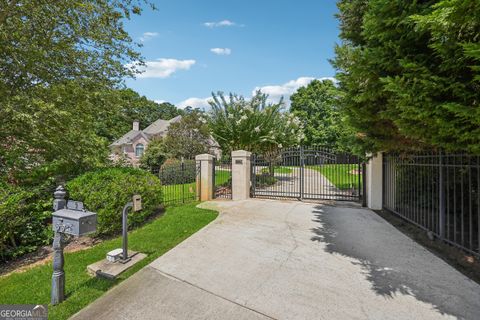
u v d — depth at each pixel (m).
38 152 6.64
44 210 4.87
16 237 4.43
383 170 6.83
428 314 2.38
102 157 8.17
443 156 4.16
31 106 6.12
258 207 7.25
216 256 3.81
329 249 4.05
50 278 3.35
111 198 4.98
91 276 3.31
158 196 6.36
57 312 2.55
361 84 3.64
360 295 2.72
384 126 4.34
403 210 5.77
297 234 4.81
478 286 2.86
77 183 5.06
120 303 2.67
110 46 8.48
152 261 3.67
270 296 2.73
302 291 2.82
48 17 6.66
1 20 6.29
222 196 9.53
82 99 7.56
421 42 3.05
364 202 7.27
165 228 5.27
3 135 6.44
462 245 3.77
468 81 2.63
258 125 11.28
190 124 15.47
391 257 3.71
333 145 30.56
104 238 4.97
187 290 2.88
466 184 4.50
